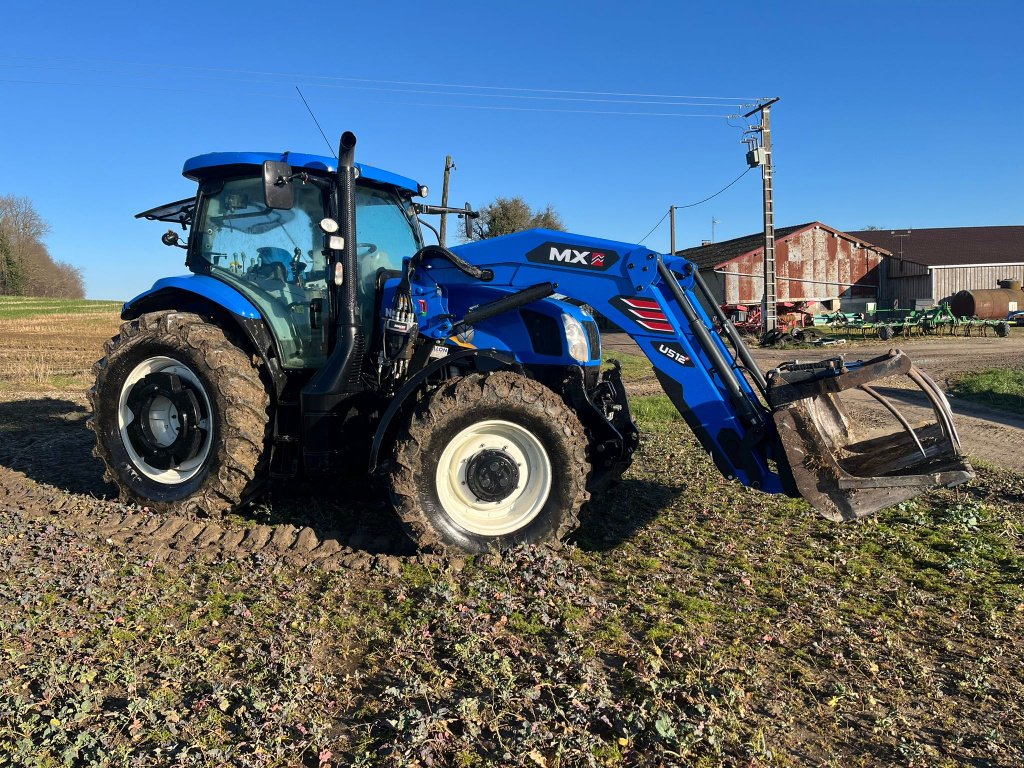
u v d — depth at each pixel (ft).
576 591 12.67
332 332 16.44
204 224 17.80
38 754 8.18
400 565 13.92
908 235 125.80
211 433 16.26
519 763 8.12
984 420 31.32
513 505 14.44
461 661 10.21
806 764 8.36
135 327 17.07
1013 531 15.85
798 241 107.65
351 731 8.83
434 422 13.79
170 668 10.11
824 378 13.19
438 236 20.98
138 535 15.61
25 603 11.99
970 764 8.38
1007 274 104.22
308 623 11.51
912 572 13.84
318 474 15.81
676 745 8.46
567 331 15.69
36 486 19.51
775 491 14.06
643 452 23.89
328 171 16.38
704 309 14.84
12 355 59.88
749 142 76.64
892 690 9.84
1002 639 11.25
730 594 12.84
